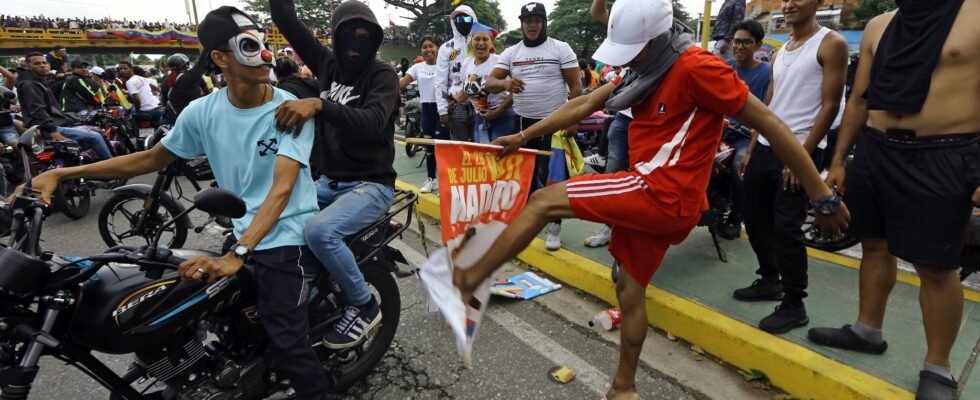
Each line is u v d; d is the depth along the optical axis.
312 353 2.19
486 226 2.17
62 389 2.71
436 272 1.82
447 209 2.10
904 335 2.77
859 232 2.48
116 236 4.70
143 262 1.84
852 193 2.47
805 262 2.78
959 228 2.11
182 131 2.14
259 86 2.01
